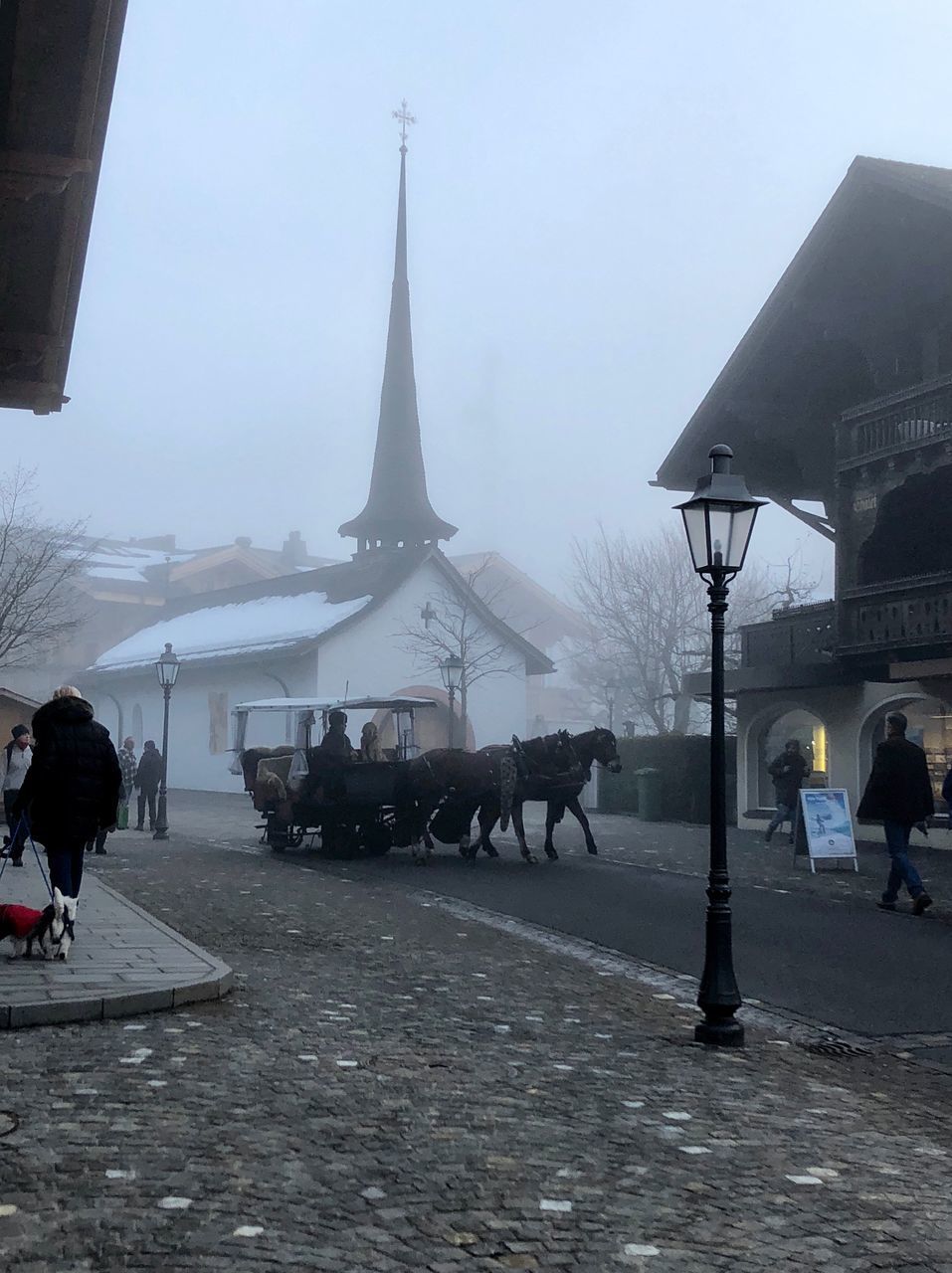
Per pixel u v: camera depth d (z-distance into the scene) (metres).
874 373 24.14
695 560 9.16
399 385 48.62
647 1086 7.20
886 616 21.55
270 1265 4.32
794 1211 5.11
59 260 11.56
